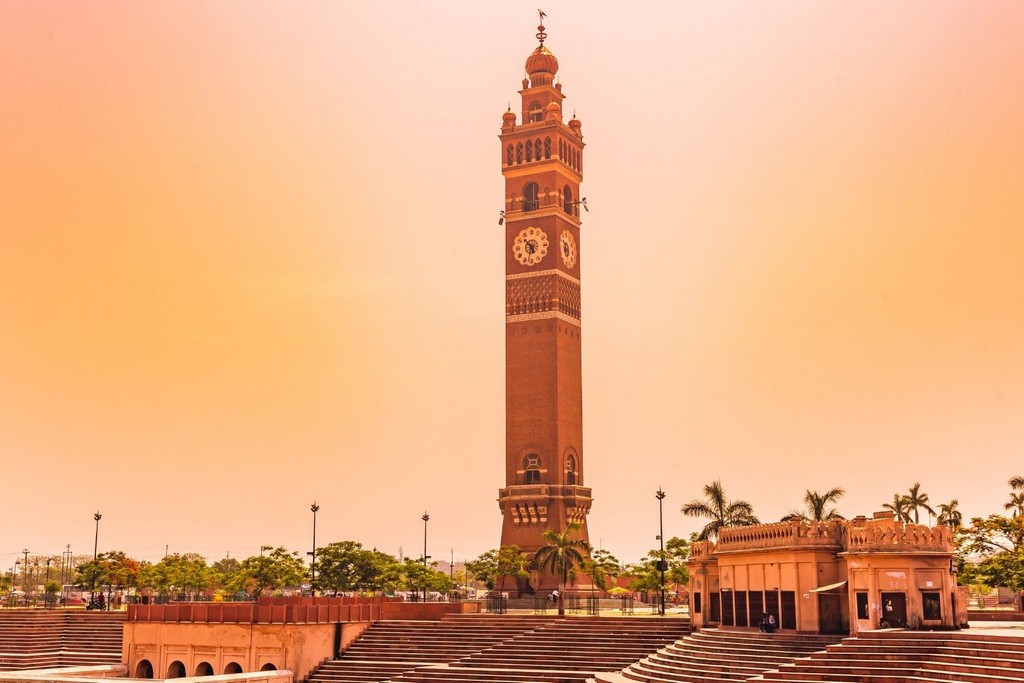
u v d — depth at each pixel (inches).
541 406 6176.2
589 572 5428.2
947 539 2812.5
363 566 6245.1
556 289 6279.5
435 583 6392.7
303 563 6879.9
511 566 5733.3
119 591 6943.9
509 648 3631.9
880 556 2755.9
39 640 4407.0
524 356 6269.7
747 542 3139.8
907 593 2748.5
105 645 4379.9
